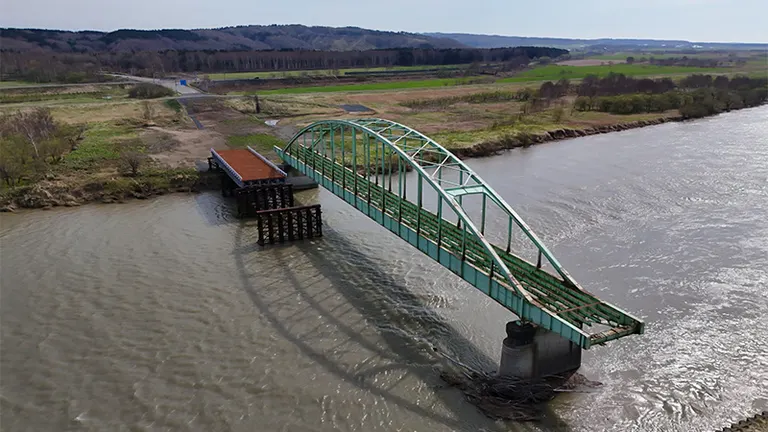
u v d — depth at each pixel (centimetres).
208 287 3058
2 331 2630
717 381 2225
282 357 2403
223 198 4772
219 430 1978
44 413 2083
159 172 5116
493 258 2242
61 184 4734
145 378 2277
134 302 2895
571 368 2253
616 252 3472
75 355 2441
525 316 2134
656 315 2720
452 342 2509
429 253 2723
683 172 5344
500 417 2002
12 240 3766
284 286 3070
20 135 5731
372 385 2206
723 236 3697
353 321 2697
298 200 4700
